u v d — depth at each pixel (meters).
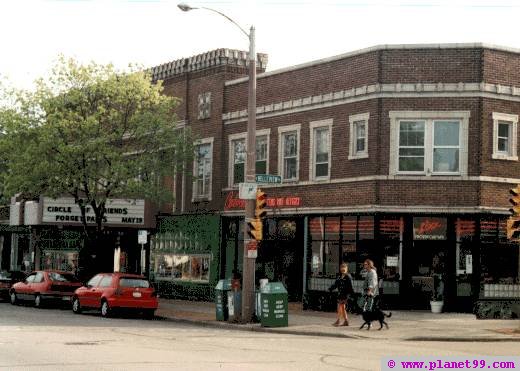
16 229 56.31
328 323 26.23
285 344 20.00
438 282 29.47
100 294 29.86
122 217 41.44
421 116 29.47
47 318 28.17
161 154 37.22
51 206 41.03
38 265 53.44
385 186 29.66
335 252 31.53
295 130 33.72
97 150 34.69
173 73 41.41
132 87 36.12
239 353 17.28
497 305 28.05
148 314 30.12
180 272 40.19
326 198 31.83
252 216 26.83
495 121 29.48
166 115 37.69
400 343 21.23
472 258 29.36
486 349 19.61
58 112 34.50
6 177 35.12
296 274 33.78
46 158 34.59
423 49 29.61
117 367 14.30
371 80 30.16
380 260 29.86
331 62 32.12
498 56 29.66
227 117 37.56
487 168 29.31
